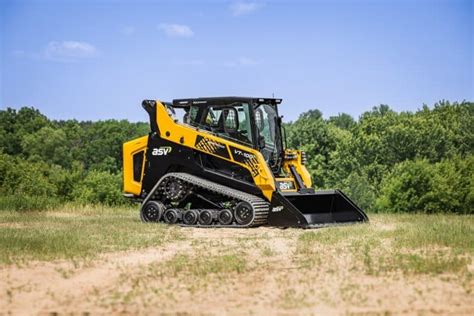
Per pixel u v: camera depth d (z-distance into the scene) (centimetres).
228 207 2039
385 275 1157
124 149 2219
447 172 4412
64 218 2266
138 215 2472
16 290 1095
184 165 2116
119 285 1121
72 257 1366
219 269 1227
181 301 1016
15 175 5450
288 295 1034
